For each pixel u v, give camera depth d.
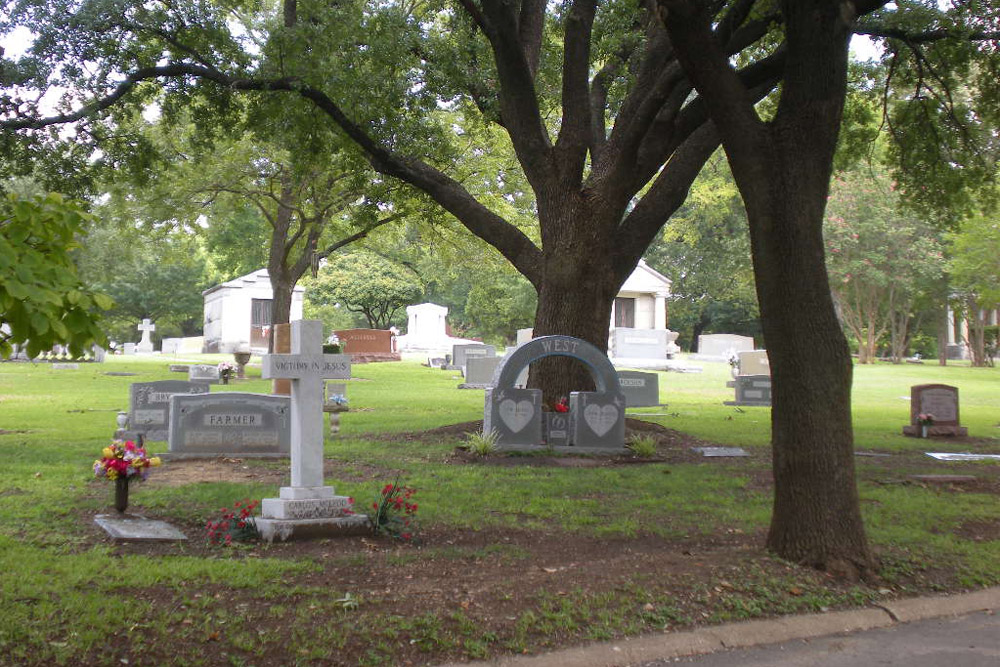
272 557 7.33
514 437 14.48
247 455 12.92
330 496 8.40
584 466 13.35
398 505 8.49
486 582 6.75
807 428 7.55
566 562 7.68
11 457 12.24
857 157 20.80
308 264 31.41
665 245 63.22
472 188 28.44
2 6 14.91
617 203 15.77
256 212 39.09
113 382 27.45
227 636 5.47
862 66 19.03
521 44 16.11
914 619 6.80
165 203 29.25
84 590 6.13
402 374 34.59
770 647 6.14
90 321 3.90
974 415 24.94
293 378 8.36
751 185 7.73
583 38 15.85
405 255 55.12
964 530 9.52
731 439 17.06
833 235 43.69
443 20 21.47
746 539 8.77
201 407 12.83
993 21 14.92
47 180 16.75
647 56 16.27
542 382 16.09
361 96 15.98
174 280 64.62
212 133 18.19
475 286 62.69
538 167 16.14
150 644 5.30
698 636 6.11
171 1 16.17
